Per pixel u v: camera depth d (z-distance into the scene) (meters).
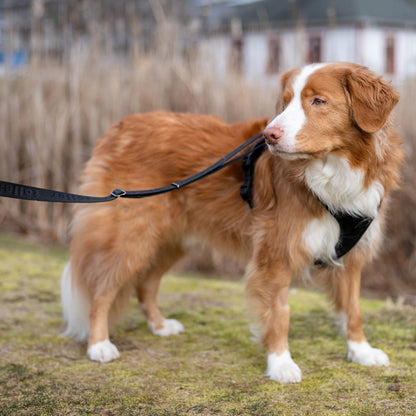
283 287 3.19
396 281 6.41
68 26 9.62
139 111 7.56
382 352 3.38
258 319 3.24
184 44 8.44
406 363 3.34
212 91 7.35
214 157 3.52
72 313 3.70
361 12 20.36
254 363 3.39
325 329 4.00
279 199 3.14
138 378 3.16
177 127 3.66
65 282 3.72
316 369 3.27
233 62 7.93
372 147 2.97
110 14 10.34
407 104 6.81
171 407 2.79
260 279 3.21
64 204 7.66
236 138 3.55
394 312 4.46
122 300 3.75
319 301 4.80
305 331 3.96
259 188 3.27
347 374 3.18
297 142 2.84
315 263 3.27
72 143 7.79
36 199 2.72
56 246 7.27
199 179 3.46
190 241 3.82
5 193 2.67
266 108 7.20
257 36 8.91
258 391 2.97
